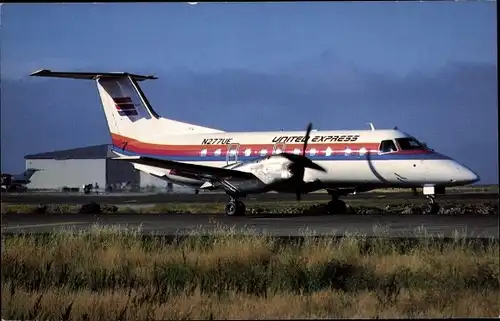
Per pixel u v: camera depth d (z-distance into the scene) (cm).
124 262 3781
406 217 6725
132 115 8481
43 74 8125
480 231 5081
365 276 3200
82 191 18538
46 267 3581
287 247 4081
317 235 4706
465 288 3073
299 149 7288
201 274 3375
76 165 18625
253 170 6850
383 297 2912
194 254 3919
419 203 10331
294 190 6919
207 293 3047
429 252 3825
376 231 5134
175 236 4803
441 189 7006
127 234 4750
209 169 6894
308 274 3256
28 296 2981
